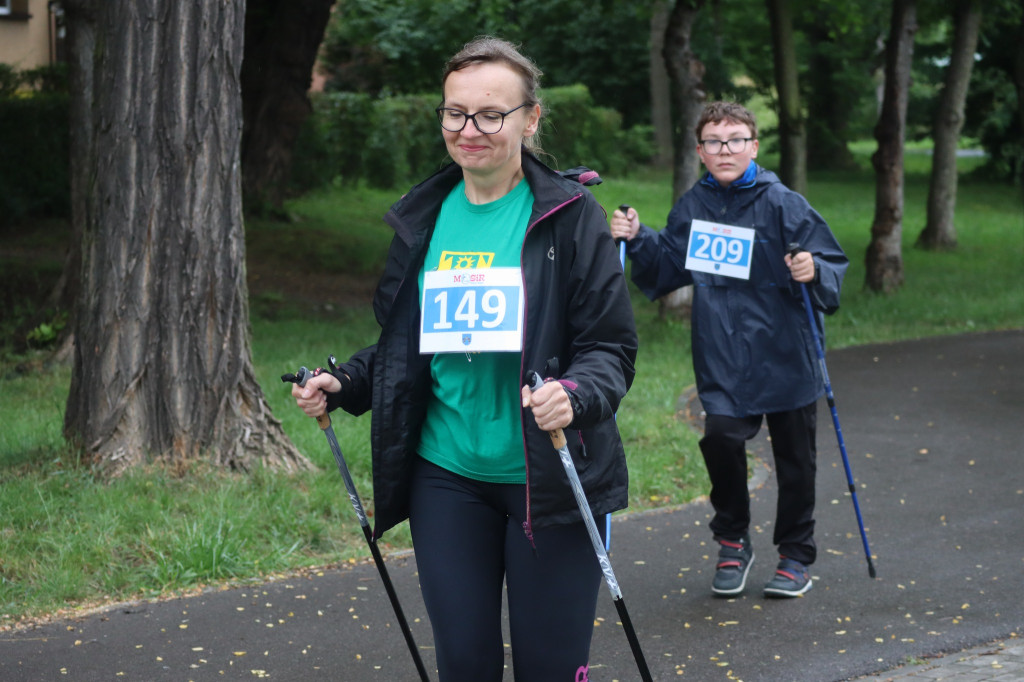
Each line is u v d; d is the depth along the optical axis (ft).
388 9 84.28
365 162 79.92
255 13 58.85
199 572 16.28
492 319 8.85
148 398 19.48
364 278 51.44
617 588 8.55
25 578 15.75
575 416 8.13
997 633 14.55
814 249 15.44
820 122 123.44
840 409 30.45
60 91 60.54
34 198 56.75
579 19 114.21
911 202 99.19
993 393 32.17
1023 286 54.90
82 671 13.05
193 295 19.52
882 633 14.57
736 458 15.78
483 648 8.74
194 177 19.45
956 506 21.24
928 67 111.86
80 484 18.62
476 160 8.85
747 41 111.04
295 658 13.62
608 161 104.88
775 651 13.97
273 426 20.42
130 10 19.24
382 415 9.25
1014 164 111.04
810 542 16.17
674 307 43.93
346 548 17.98
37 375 30.45
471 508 9.11
